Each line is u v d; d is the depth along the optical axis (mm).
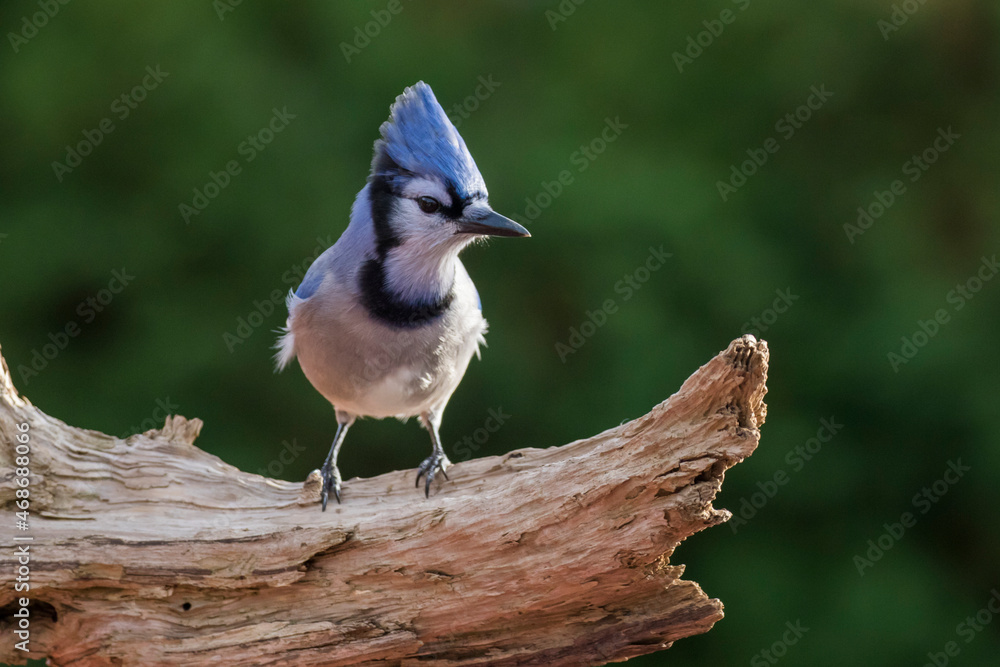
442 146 6867
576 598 5754
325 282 7016
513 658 5887
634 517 5449
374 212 6953
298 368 11930
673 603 5812
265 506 6414
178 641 5801
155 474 6391
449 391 7461
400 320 6930
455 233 6863
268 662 5754
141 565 5832
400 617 5820
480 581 5777
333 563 5934
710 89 12484
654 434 5348
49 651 5930
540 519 5598
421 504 5930
